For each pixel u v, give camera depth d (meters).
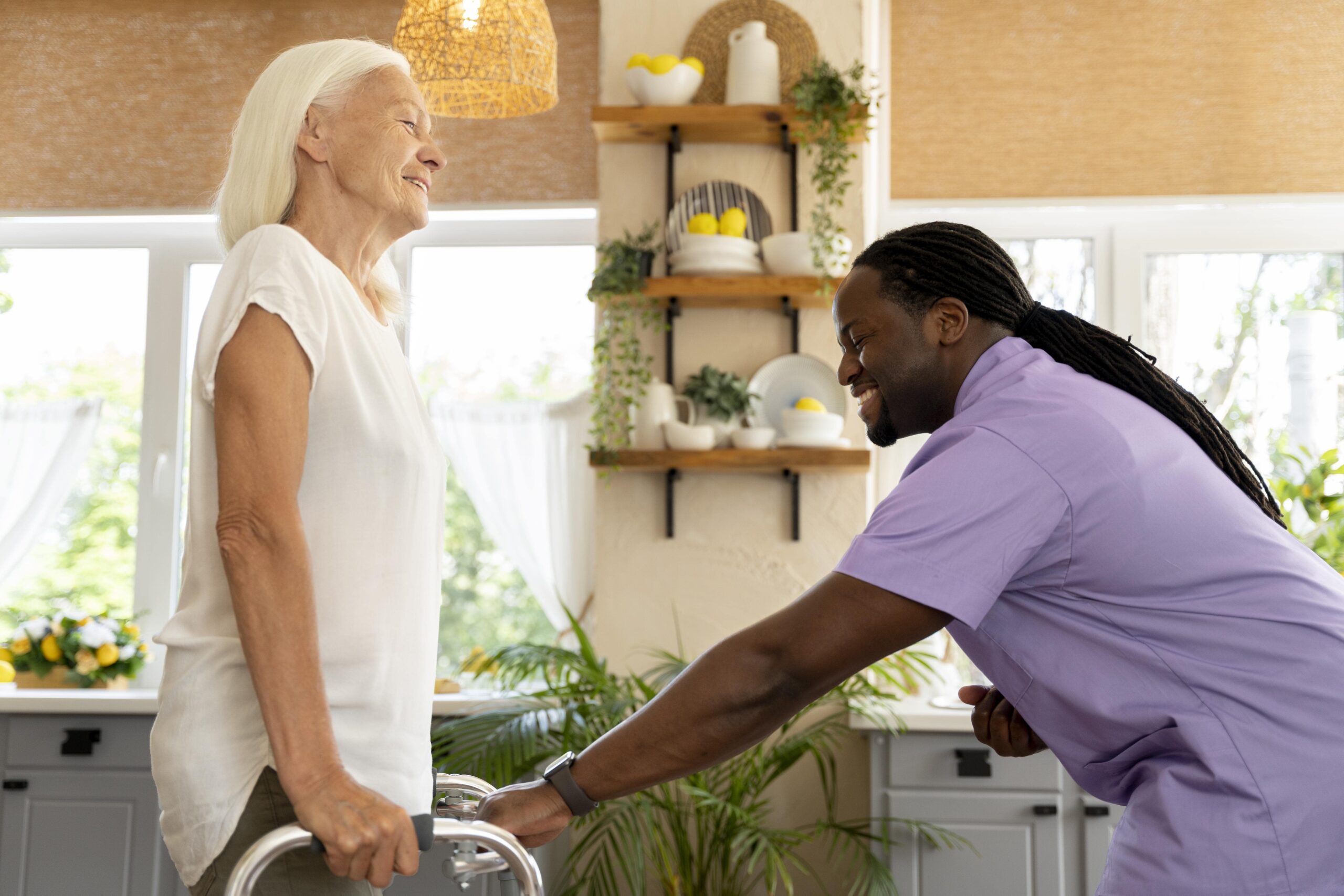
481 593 3.39
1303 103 3.22
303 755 0.95
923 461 1.13
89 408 3.49
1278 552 1.08
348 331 1.12
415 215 1.22
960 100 3.31
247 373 1.02
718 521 2.99
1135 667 1.06
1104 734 1.08
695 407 2.96
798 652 1.05
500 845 0.98
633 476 3.01
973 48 3.31
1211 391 3.27
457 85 2.65
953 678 3.06
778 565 2.97
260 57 3.46
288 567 0.98
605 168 3.07
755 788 2.79
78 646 3.17
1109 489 1.04
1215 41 3.25
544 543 3.35
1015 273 1.21
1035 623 1.10
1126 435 1.07
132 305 3.55
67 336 3.54
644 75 2.90
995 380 1.14
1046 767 2.56
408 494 1.13
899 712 2.66
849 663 1.06
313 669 0.97
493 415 3.40
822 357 3.01
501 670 3.22
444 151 3.41
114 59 3.48
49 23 3.51
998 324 1.19
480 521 3.42
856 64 2.89
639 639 2.98
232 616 1.07
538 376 3.44
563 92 3.40
